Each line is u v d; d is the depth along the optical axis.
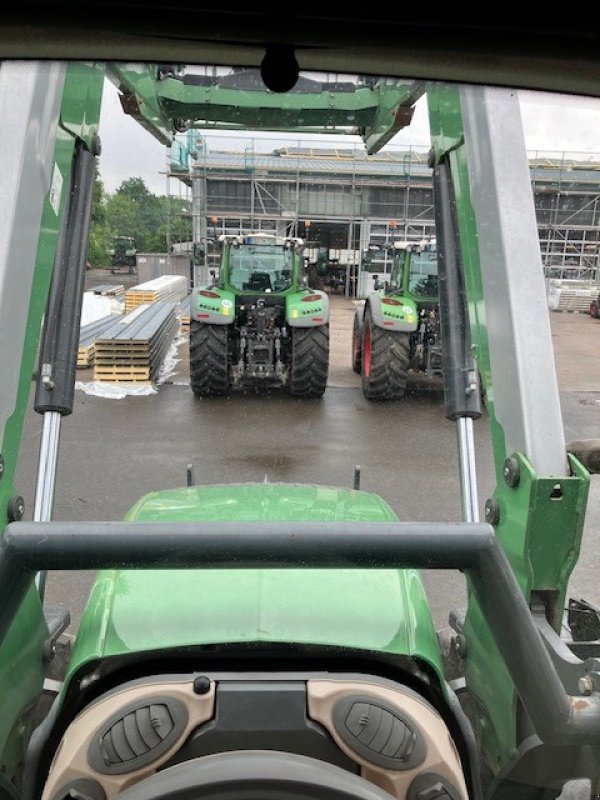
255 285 9.48
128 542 1.04
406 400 9.25
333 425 8.02
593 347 14.92
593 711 1.18
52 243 2.04
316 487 2.39
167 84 3.59
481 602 1.13
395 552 1.06
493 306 1.90
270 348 9.13
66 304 2.24
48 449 2.19
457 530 1.07
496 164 1.90
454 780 1.28
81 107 2.23
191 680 1.35
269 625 1.53
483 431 7.23
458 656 2.01
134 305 15.12
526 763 1.52
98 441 7.15
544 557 1.65
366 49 0.70
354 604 1.61
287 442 7.34
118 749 1.25
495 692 1.73
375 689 1.35
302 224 14.14
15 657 1.65
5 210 1.76
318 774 0.99
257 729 1.28
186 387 9.66
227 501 2.22
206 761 1.01
